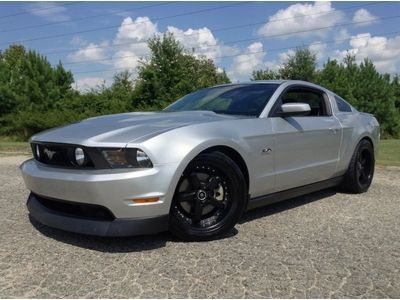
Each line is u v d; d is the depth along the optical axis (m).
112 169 3.22
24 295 2.65
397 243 3.72
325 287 2.82
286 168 4.34
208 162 3.60
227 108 4.39
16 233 3.84
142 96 27.92
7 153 11.63
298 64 37.88
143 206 3.23
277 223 4.27
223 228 3.73
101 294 2.68
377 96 36.22
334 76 35.75
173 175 3.31
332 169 5.11
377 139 6.07
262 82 4.84
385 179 6.98
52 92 30.64
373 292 2.77
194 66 31.52
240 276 2.97
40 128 28.09
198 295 2.68
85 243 3.58
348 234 3.95
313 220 4.40
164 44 27.34
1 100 29.42
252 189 3.99
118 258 3.26
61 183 3.32
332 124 5.05
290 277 2.97
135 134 3.36
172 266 3.12
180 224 3.54
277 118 4.28
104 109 30.23
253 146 3.92
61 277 2.92
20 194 5.58
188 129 3.52
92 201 3.22
